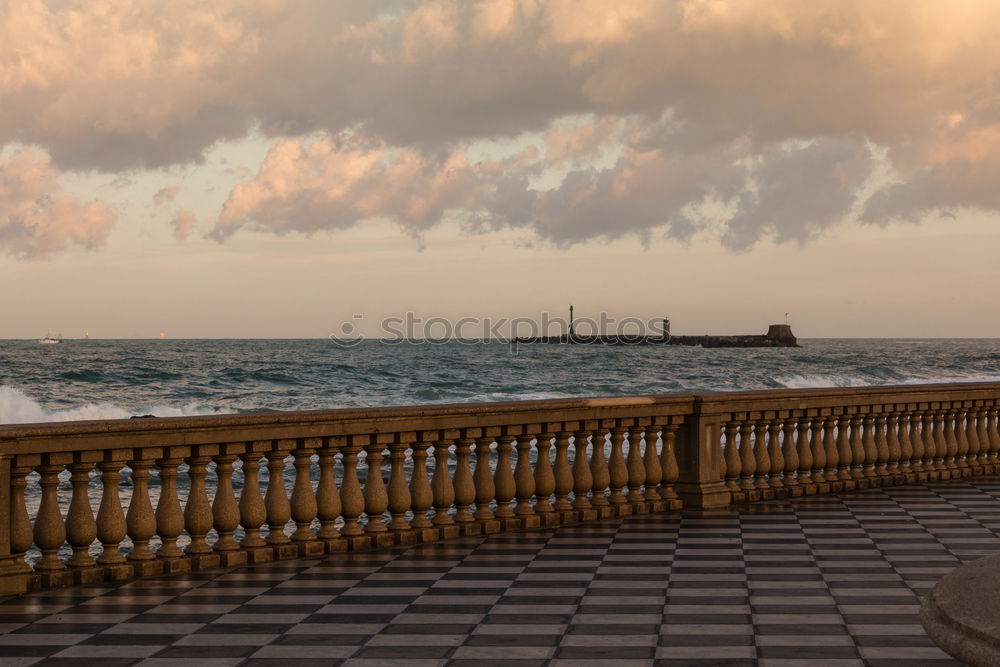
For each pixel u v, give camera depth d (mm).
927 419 15000
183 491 18562
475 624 6652
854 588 7695
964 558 8898
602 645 6121
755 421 12672
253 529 8852
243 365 79938
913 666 5641
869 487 13859
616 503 11375
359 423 9258
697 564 8664
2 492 7543
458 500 10086
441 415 9766
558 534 10195
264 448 8836
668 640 6227
